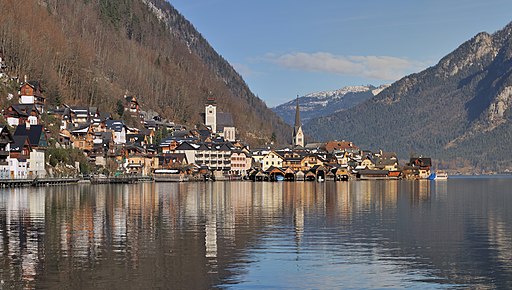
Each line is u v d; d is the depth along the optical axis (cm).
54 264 4703
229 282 4297
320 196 12769
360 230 6681
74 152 19900
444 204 10719
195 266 4716
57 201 10138
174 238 5947
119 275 4409
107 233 6216
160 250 5297
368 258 5103
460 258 5122
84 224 6906
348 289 4191
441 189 17975
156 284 4209
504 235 6347
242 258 5034
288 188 17300
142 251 5238
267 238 6041
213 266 4731
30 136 16875
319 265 4819
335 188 17488
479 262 4972
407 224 7250
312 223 7281
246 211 8800
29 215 7800
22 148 15875
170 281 4291
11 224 6850
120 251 5225
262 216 8069
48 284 4169
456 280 4419
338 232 6500
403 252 5359
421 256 5194
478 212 8969
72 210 8538
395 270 4694
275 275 4497
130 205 9625
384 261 4994
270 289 4162
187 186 18725
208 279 4359
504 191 16650
